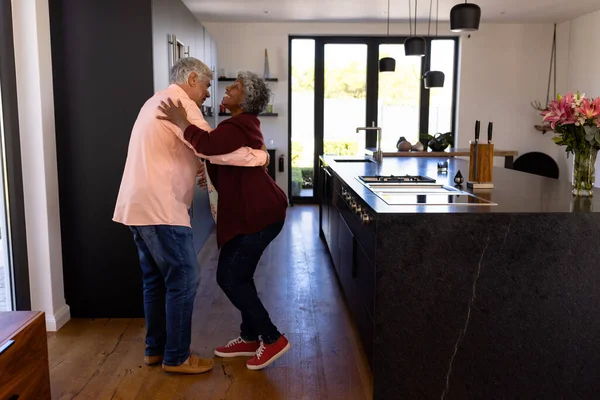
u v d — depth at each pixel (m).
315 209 7.91
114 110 3.24
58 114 3.24
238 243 2.56
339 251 3.83
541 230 2.22
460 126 8.21
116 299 3.41
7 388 1.51
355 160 5.41
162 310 2.77
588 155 2.63
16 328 1.61
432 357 2.29
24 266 3.09
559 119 2.56
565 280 2.24
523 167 8.14
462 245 2.23
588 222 2.21
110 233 3.34
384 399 2.31
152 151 2.48
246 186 2.52
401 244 2.23
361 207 2.68
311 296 3.91
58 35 3.19
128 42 3.20
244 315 2.88
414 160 5.19
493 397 2.32
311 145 8.37
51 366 2.77
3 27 2.89
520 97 8.17
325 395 2.50
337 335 3.20
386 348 2.29
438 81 6.59
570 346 2.28
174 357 2.67
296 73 8.22
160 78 3.41
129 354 2.92
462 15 4.53
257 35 7.92
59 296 3.30
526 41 8.05
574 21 7.68
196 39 5.00
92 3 3.18
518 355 2.29
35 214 3.12
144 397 2.48
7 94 2.94
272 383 2.61
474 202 2.46
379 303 2.26
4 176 2.96
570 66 7.81
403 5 6.67
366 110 8.30
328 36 8.14
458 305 2.26
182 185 2.55
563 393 2.31
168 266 2.56
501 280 2.24
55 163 3.23
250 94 2.47
